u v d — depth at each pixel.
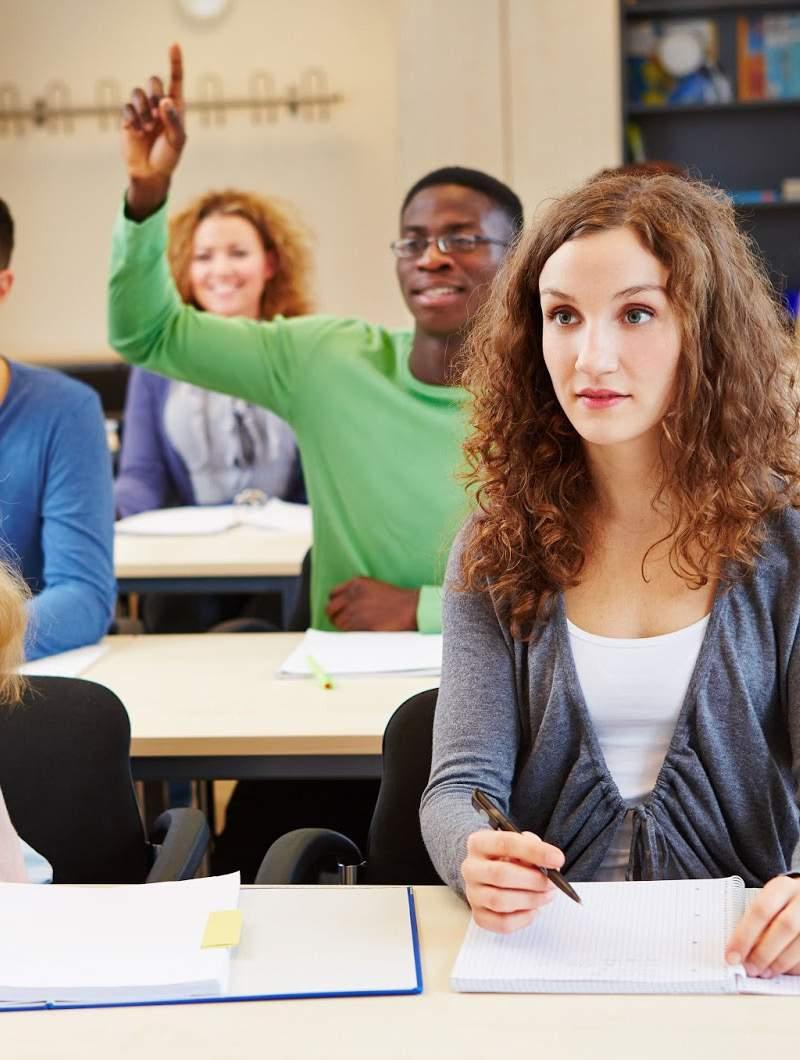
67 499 2.43
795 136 6.00
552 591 1.45
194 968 1.17
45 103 6.39
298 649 2.38
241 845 2.21
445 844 1.35
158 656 2.42
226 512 3.95
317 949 1.24
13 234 2.58
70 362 6.51
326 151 6.35
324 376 2.55
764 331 1.40
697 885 1.31
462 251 2.41
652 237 1.32
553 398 1.47
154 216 2.47
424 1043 1.07
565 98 5.77
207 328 2.60
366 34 6.29
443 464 2.48
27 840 1.76
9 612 1.43
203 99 6.36
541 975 1.16
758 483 1.40
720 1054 1.04
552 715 1.43
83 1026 1.11
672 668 1.41
